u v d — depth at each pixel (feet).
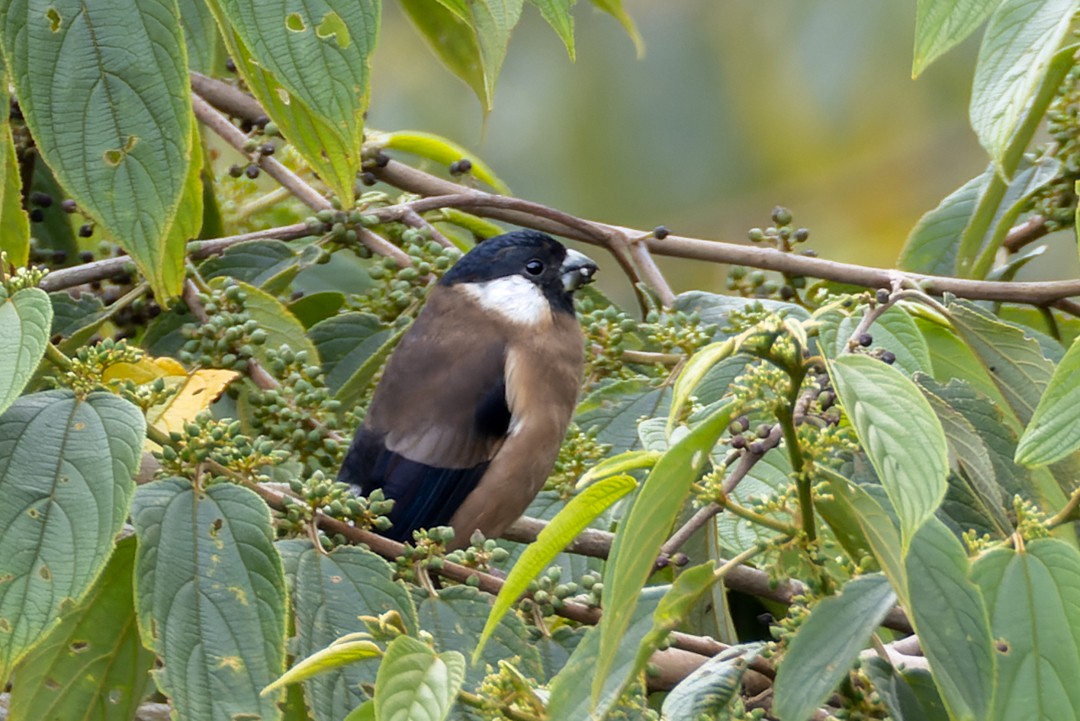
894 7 42.75
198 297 25.35
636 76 43.42
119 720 17.16
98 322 24.93
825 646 13.42
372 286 30.91
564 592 17.92
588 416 24.25
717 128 42.98
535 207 29.30
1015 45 14.25
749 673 18.79
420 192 31.45
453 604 17.35
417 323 30.27
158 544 15.80
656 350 26.94
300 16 15.46
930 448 11.86
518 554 24.58
